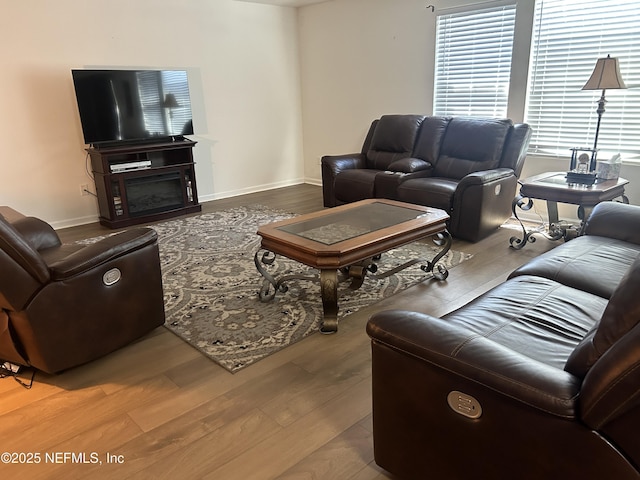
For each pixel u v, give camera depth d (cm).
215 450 167
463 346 121
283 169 657
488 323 160
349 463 160
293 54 630
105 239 226
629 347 92
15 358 208
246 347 235
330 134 629
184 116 508
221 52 556
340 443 169
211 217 491
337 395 197
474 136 430
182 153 507
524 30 414
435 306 275
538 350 143
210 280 320
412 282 309
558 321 161
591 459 102
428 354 123
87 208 486
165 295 297
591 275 198
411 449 139
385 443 146
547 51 410
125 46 482
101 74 441
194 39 530
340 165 494
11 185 438
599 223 253
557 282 197
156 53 505
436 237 372
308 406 190
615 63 322
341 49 579
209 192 582
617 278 196
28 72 429
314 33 606
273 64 611
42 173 453
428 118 472
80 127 466
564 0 389
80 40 453
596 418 98
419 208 316
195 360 225
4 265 179
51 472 159
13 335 200
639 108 370
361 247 243
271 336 245
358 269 265
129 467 160
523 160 419
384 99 550
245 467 159
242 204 551
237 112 588
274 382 206
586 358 111
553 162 427
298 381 207
